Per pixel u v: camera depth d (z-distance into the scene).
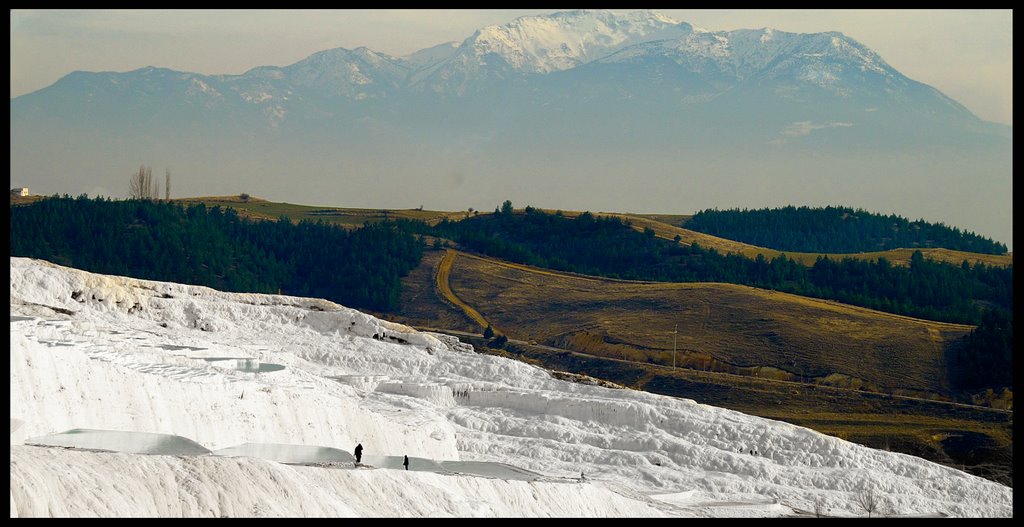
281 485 97.62
